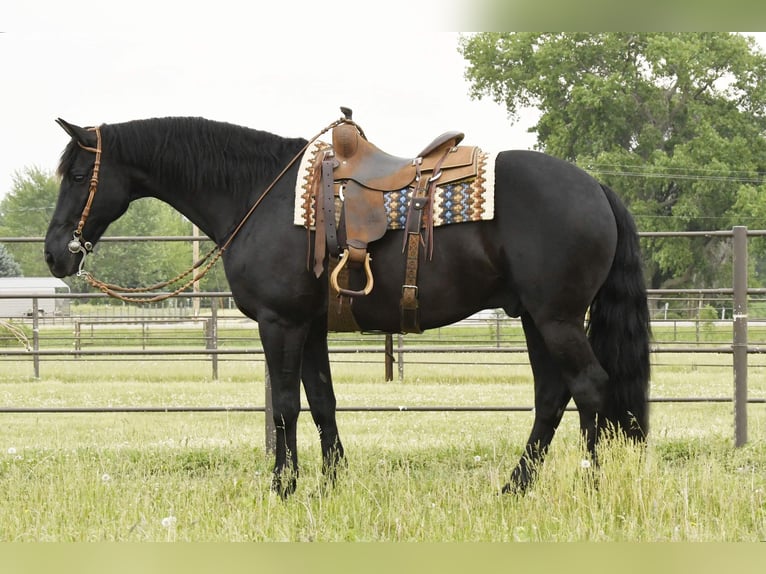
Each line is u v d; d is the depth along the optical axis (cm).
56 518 476
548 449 528
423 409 683
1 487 561
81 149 546
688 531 419
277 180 532
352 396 1123
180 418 988
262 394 1155
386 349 646
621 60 3588
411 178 500
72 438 816
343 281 507
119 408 687
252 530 445
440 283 494
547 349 521
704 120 3522
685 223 3403
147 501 489
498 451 662
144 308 4094
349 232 498
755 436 720
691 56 3525
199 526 455
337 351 722
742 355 684
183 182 552
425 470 622
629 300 496
